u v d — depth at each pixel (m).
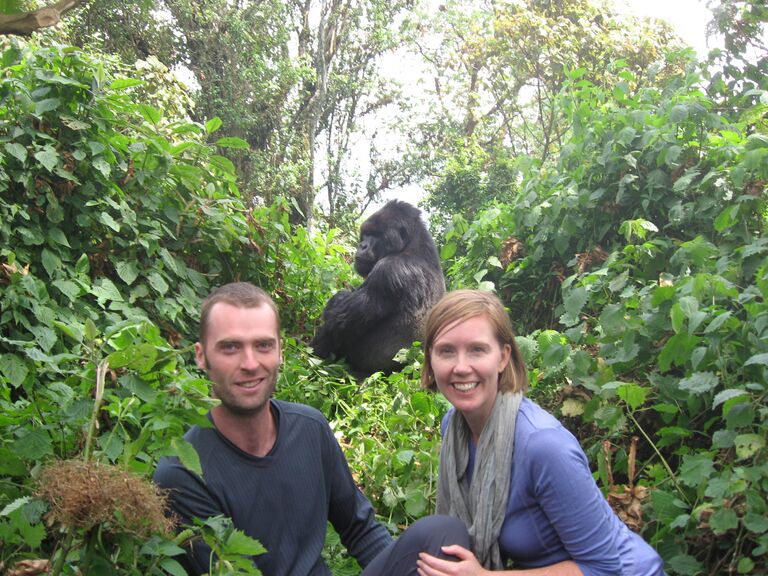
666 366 2.09
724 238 2.81
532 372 2.46
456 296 1.53
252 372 1.48
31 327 2.27
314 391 2.87
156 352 1.44
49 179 2.58
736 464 1.91
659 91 3.51
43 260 2.46
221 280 3.24
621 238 3.17
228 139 3.06
